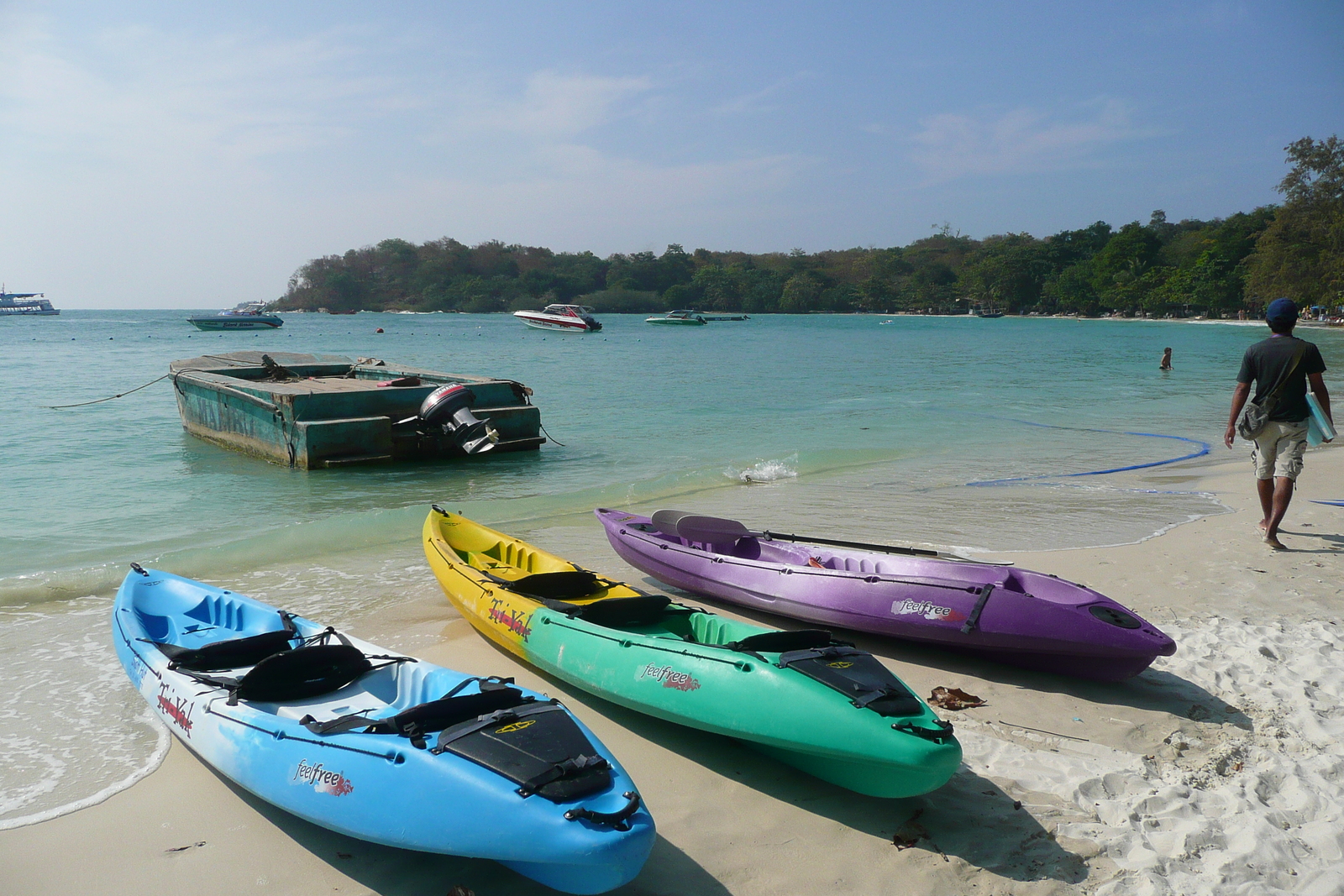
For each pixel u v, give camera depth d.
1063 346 60.84
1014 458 15.43
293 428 13.99
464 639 6.41
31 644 6.45
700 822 3.94
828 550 7.04
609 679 4.88
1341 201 79.75
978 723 4.93
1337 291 78.69
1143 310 131.25
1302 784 4.12
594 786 3.25
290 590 7.71
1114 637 5.16
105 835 3.89
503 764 3.34
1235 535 8.90
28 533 9.97
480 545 7.57
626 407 23.56
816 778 4.38
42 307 183.88
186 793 4.28
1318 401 7.94
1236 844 3.66
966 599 5.73
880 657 6.06
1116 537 9.14
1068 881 3.47
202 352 46.12
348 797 3.55
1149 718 4.95
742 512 10.77
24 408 21.44
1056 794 4.13
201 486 12.77
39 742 4.82
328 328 93.00
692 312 106.25
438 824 3.30
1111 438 18.11
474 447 14.70
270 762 3.89
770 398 26.09
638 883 3.45
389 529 10.08
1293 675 5.45
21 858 3.69
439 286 197.38
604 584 6.27
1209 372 37.06
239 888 3.49
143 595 6.16
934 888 3.44
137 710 5.30
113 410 21.28
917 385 30.64
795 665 4.25
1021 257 159.62
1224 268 111.31
